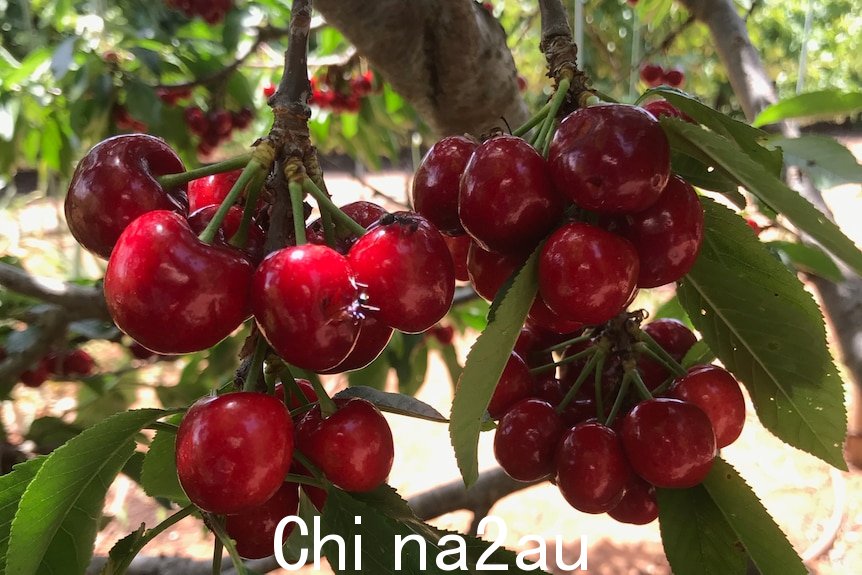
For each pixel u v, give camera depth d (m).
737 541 0.28
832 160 0.28
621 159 0.23
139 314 0.22
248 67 0.92
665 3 0.84
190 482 0.23
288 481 0.25
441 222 0.27
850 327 0.50
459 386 0.23
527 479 0.29
